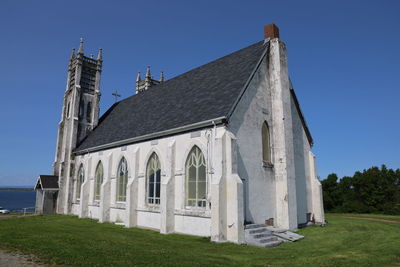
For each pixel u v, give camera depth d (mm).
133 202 22766
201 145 18016
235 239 15242
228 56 24844
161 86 31000
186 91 24547
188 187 18797
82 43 37500
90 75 38031
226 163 16406
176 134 20156
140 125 25531
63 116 37625
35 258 10617
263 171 19422
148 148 22719
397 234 17562
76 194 33219
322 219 23141
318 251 13523
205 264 10172
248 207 17844
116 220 25203
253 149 18984
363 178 42031
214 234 15547
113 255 11195
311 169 24422
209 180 17062
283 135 20391
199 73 25953
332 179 43031
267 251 13500
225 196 16047
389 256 11602
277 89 21188
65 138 35562
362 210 38750
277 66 21438
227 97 18578
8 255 11086
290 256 12242
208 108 18938
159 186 21375
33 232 17609
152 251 12438
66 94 38125
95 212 28609
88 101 37219
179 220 18703
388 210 35719
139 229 21156
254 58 21328
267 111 20812
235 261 11023
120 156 26078
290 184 19953
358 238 16641
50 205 34031
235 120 17906
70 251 11750
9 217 30328
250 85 19703
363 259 11188
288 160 20234
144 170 22797
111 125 32812
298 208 22062
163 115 23578
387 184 40344
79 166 33312
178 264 10016
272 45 21984
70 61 38656
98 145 29328
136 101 33656
